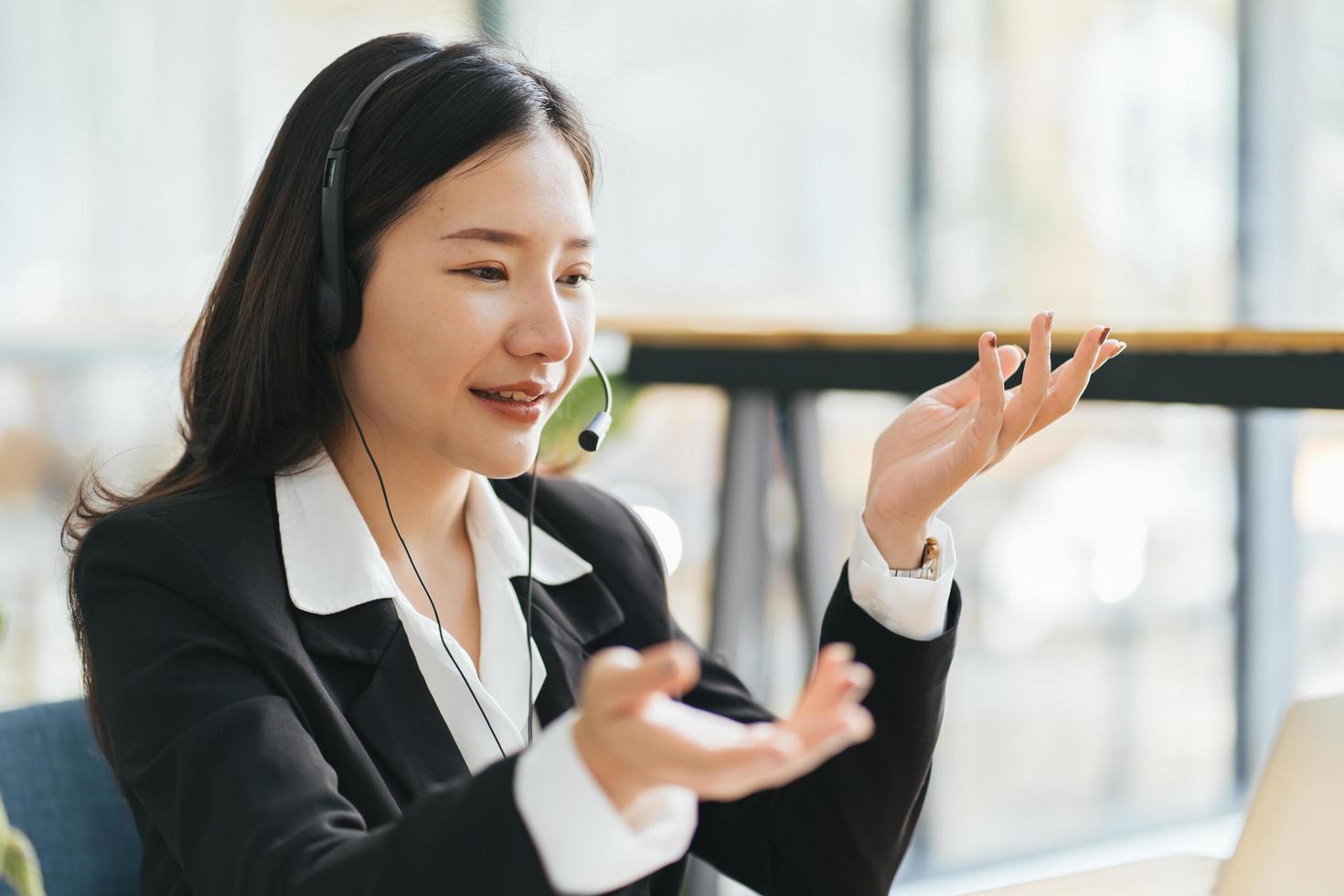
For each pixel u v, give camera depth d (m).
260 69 3.71
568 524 1.46
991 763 3.76
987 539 3.79
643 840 0.73
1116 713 3.88
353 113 1.21
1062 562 3.84
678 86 3.90
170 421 1.73
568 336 1.19
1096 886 1.12
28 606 3.58
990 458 1.12
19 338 3.63
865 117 3.95
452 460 1.22
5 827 1.22
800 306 4.00
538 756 0.73
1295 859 1.06
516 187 1.17
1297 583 3.87
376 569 1.23
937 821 3.70
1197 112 3.81
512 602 1.34
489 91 1.19
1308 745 1.09
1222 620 3.92
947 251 3.92
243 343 1.26
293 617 1.17
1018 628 3.80
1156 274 3.83
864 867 1.26
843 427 3.72
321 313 1.23
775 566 2.76
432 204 1.17
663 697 0.69
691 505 3.91
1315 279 3.74
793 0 3.95
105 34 3.64
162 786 1.02
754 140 3.98
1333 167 3.72
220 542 1.16
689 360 2.26
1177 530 3.91
